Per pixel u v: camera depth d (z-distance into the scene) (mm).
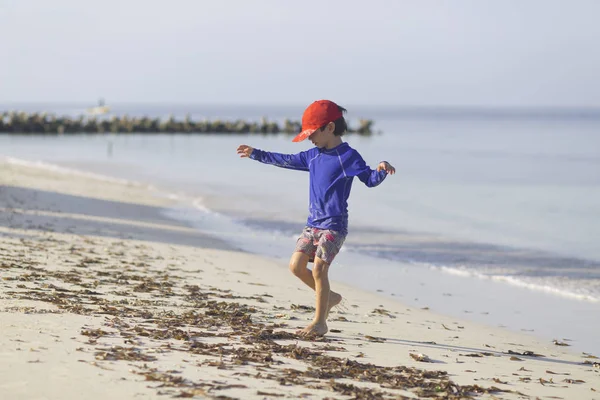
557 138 95188
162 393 5734
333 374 6754
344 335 8969
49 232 17375
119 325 8070
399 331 9781
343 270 16109
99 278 11625
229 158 55844
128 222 21234
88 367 6297
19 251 13852
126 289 10812
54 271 11844
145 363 6566
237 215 24547
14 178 34094
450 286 14719
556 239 21031
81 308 8844
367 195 32469
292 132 116375
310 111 7945
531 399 6699
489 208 28203
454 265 17078
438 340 9445
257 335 8172
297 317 9867
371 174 7738
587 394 7090
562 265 17281
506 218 25391
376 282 14852
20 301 8969
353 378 6715
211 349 7305
